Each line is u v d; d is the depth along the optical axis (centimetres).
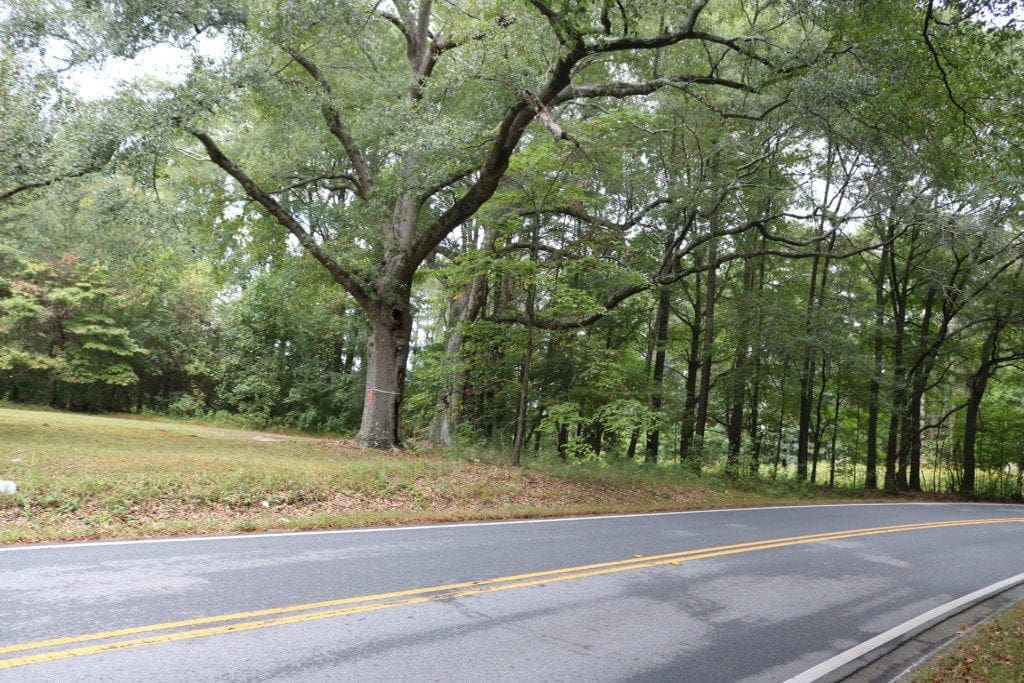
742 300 2541
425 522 1099
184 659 457
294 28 1488
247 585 640
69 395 3384
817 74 1405
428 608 614
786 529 1299
